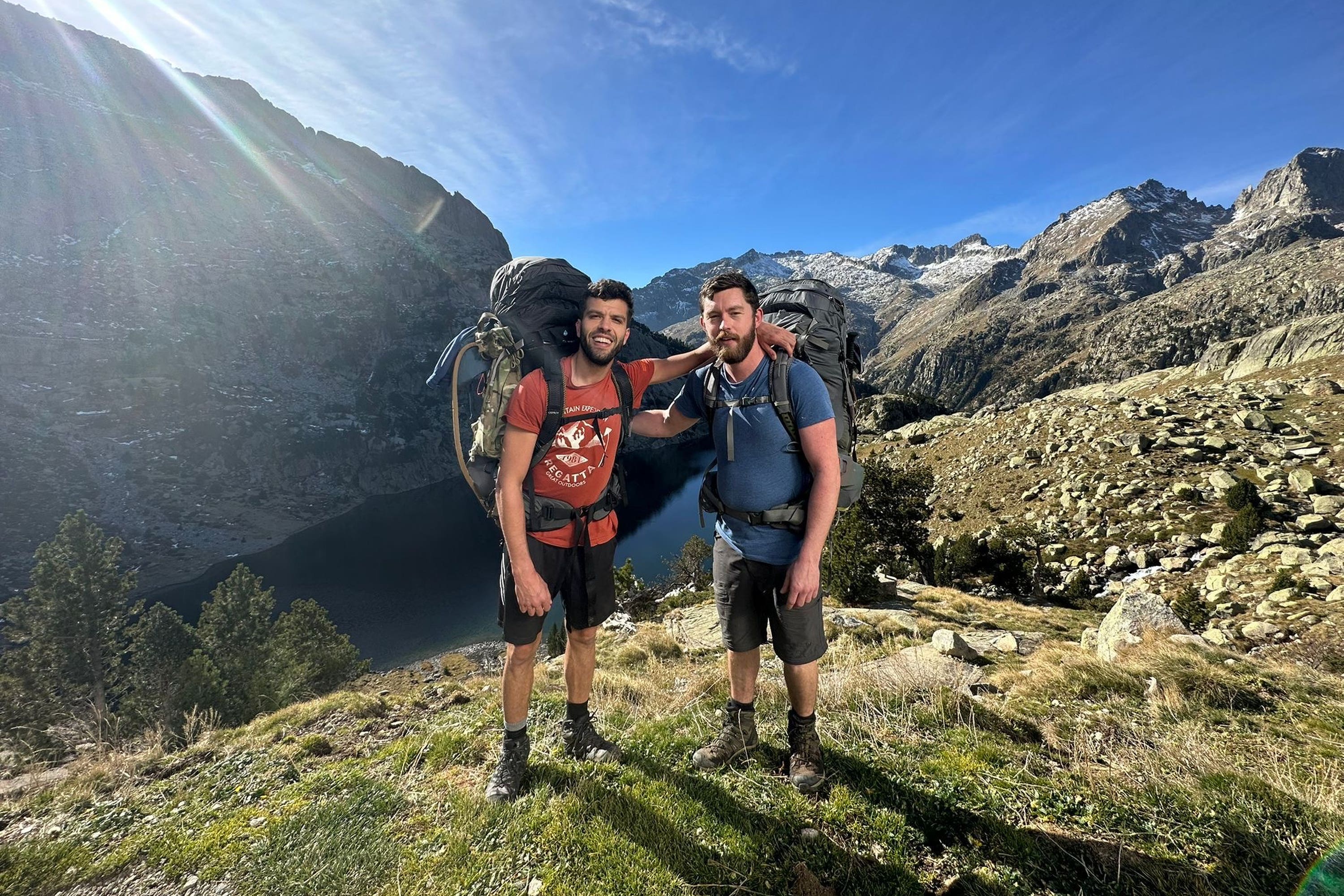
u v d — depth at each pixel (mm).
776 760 3102
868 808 2625
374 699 6504
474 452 2916
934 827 2484
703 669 6422
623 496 3223
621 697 4969
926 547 26453
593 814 2680
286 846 2779
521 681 3049
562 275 2871
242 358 163000
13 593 84375
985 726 3596
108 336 147875
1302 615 11289
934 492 45281
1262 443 31000
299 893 2424
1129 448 35625
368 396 167625
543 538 2949
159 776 4258
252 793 3617
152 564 96125
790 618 2742
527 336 2756
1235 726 3699
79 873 2865
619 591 40188
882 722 3621
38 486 106812
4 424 117375
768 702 4121
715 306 2625
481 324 2893
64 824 3461
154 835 3148
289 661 30688
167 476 121562
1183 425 36562
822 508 2539
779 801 2727
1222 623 12891
